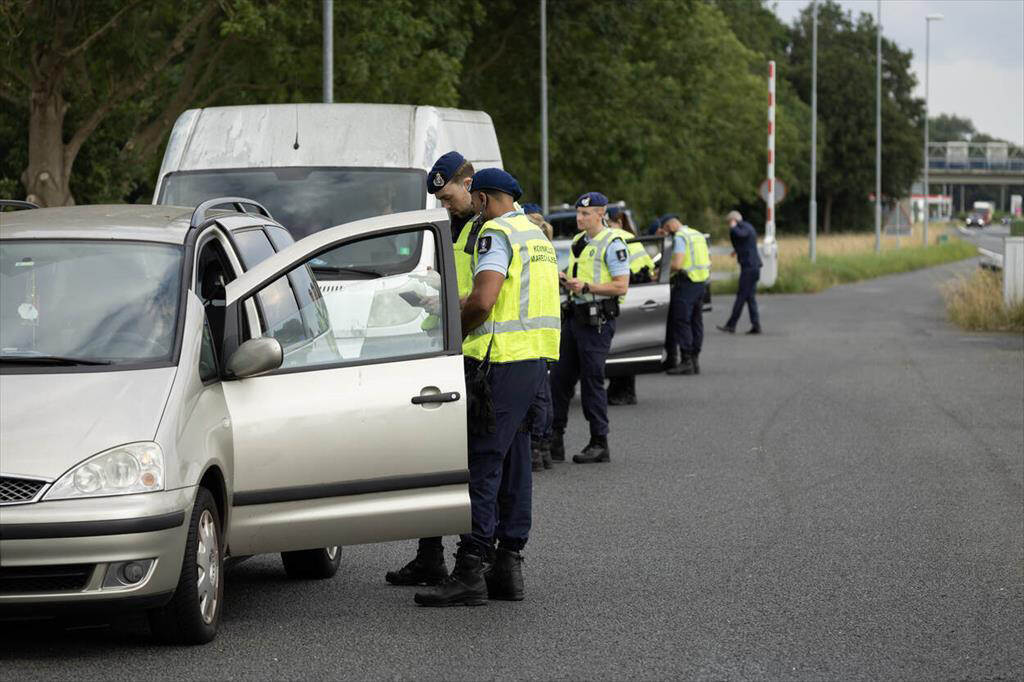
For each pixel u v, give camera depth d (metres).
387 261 17.94
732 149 150.25
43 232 15.16
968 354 46.50
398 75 56.88
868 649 13.70
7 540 12.66
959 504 21.34
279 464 14.34
